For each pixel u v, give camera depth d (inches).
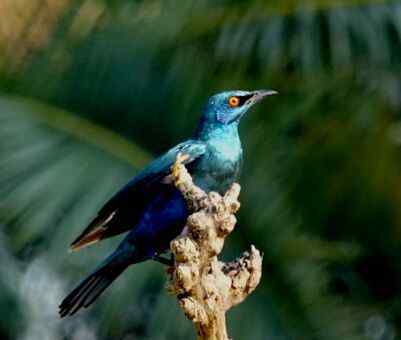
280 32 596.4
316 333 557.6
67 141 570.3
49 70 599.5
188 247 333.7
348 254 642.8
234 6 604.4
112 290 551.8
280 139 617.9
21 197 552.7
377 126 652.7
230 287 338.6
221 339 338.0
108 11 613.3
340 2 599.2
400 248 692.1
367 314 660.1
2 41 605.3
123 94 593.0
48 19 613.0
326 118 642.8
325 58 599.5
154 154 582.9
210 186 430.3
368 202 665.6
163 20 609.0
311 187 645.3
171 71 599.2
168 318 550.3
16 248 554.6
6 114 574.6
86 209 549.6
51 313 617.3
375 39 598.2
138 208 421.1
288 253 566.9
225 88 599.8
